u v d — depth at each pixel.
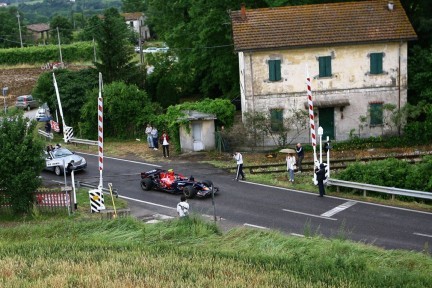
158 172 37.00
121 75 59.22
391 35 45.72
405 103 47.00
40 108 63.91
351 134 46.47
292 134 46.47
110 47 58.81
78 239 26.81
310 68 46.19
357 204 32.66
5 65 96.88
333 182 35.16
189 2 57.78
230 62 55.06
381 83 46.69
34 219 31.83
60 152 42.47
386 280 20.19
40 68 94.25
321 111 46.94
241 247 25.05
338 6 47.91
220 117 46.47
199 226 27.70
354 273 20.91
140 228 28.20
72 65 94.25
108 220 29.34
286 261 22.31
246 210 32.16
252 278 20.14
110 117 52.09
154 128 48.72
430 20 49.03
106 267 21.31
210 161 43.03
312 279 20.17
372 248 24.80
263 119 45.38
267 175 38.81
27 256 23.45
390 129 47.12
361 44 45.78
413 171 34.38
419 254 24.17
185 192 34.66
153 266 21.58
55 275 20.75
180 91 66.94
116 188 37.47
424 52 48.00
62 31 127.69
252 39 45.56
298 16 47.16
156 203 34.16
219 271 20.78
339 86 46.53
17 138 32.62
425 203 32.94
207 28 53.16
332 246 24.59
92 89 55.34
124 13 145.38
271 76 46.03
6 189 32.34
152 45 116.06
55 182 38.91
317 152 44.34
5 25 119.81
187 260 22.34
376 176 34.84
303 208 32.22
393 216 30.48
